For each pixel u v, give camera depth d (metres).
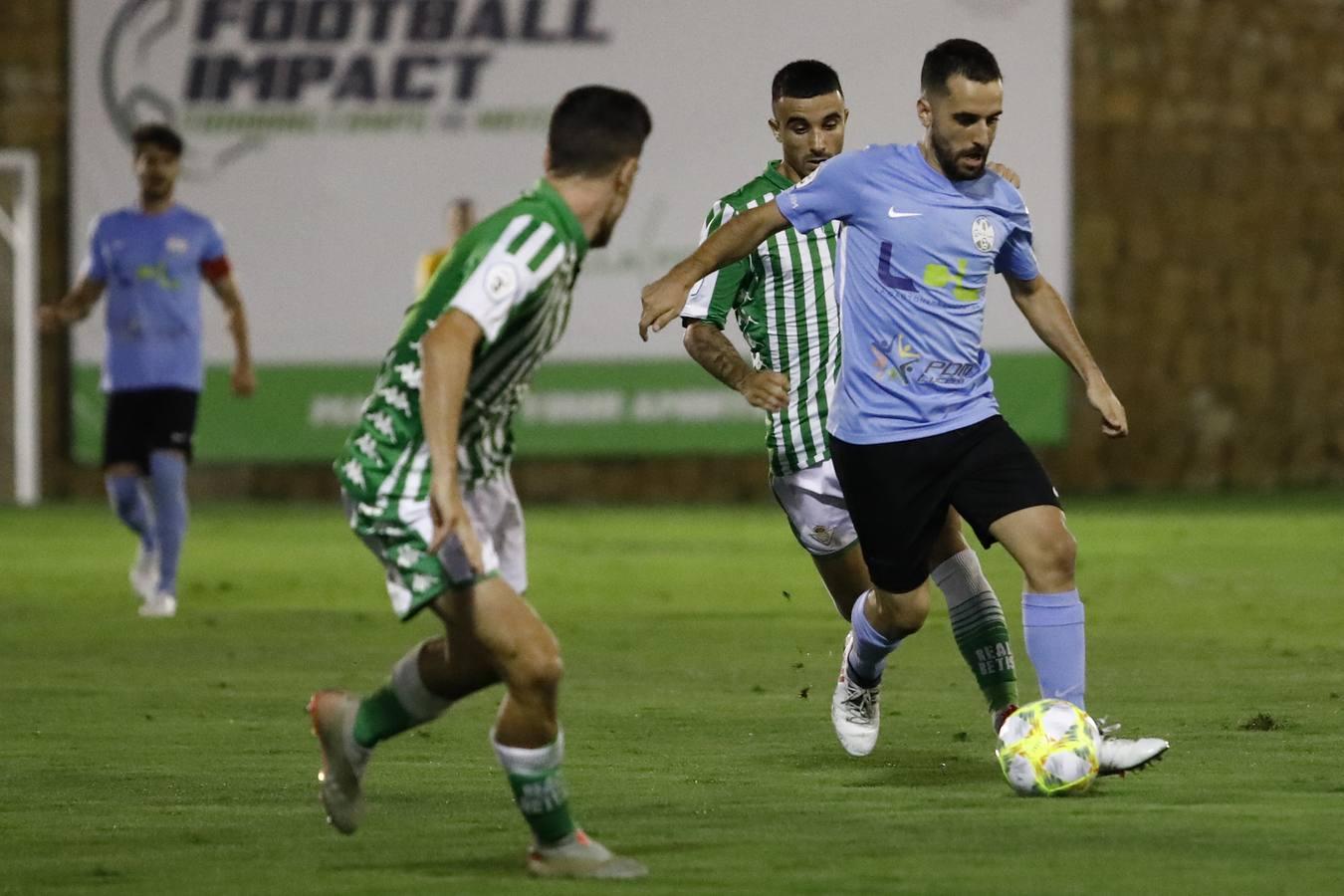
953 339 19.73
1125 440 71.94
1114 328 71.81
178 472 38.19
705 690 27.08
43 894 14.86
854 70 67.88
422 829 17.42
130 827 17.56
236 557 51.25
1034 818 17.66
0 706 25.81
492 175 69.62
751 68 68.38
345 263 70.06
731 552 51.94
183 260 38.69
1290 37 72.62
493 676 15.96
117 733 23.42
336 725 16.50
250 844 16.78
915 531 19.95
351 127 69.88
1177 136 71.88
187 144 70.44
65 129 72.25
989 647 21.09
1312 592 40.62
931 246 19.53
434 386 14.77
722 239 19.48
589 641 33.12
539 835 15.49
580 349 69.88
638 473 71.56
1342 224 73.50
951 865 15.62
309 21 69.88
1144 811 17.91
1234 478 73.12
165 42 70.56
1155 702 25.36
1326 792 18.83
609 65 68.94
